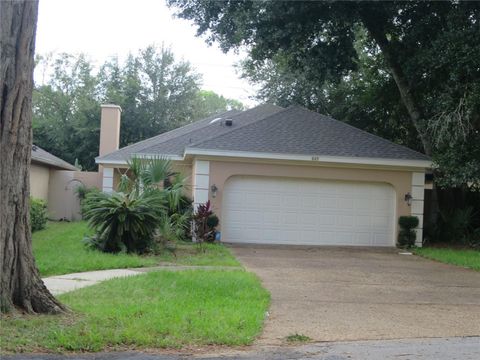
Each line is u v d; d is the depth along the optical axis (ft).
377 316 26.43
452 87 54.90
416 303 29.99
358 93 80.89
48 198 92.32
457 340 22.27
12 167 21.91
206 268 39.75
